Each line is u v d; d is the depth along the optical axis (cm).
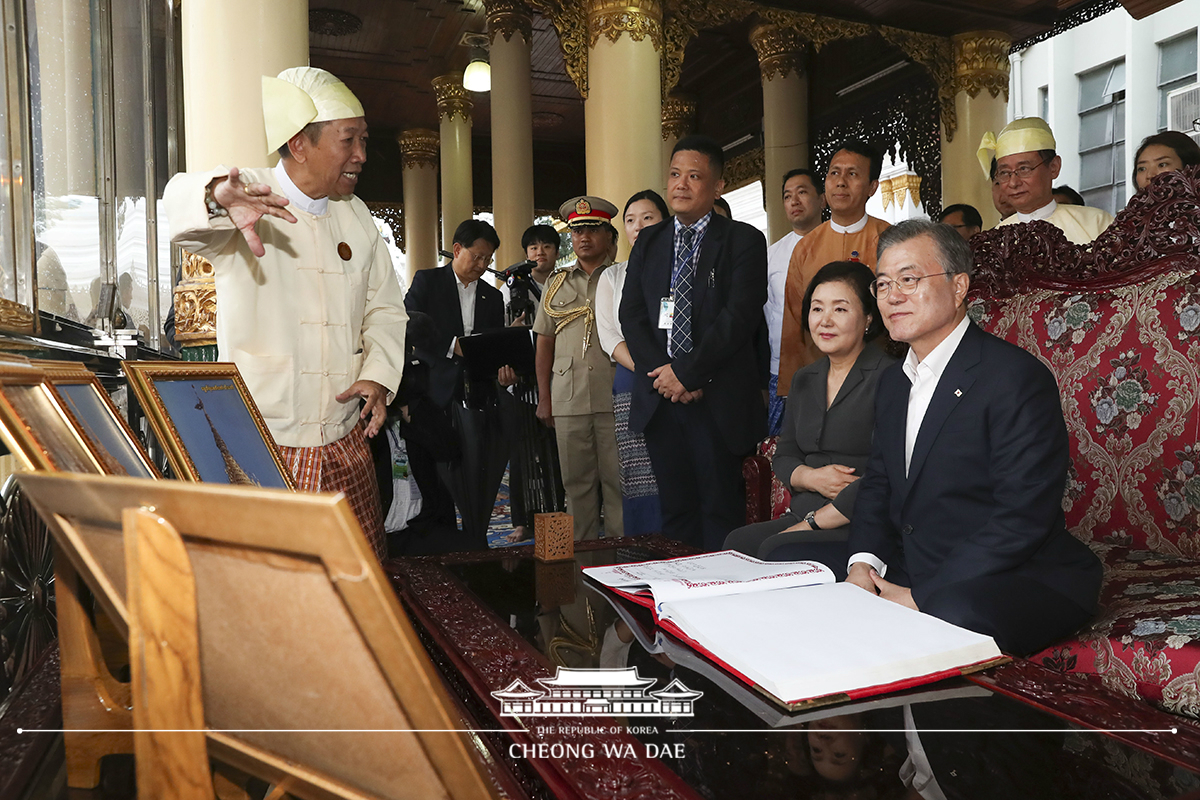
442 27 949
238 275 198
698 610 121
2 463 138
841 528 216
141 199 312
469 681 104
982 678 103
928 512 173
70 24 233
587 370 400
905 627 114
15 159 170
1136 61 803
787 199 420
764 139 996
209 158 286
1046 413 162
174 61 384
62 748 94
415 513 320
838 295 229
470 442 399
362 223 229
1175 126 777
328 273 211
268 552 52
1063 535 173
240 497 50
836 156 365
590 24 641
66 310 227
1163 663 139
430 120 1248
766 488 266
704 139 312
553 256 526
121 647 94
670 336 310
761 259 306
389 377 224
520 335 411
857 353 236
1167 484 196
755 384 312
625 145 633
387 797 60
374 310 234
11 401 81
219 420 158
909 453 181
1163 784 76
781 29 888
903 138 900
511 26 867
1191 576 174
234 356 200
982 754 82
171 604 58
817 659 102
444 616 136
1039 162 373
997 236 241
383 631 51
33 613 142
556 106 1217
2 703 113
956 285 171
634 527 369
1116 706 94
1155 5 548
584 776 77
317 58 1030
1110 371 209
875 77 912
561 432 407
